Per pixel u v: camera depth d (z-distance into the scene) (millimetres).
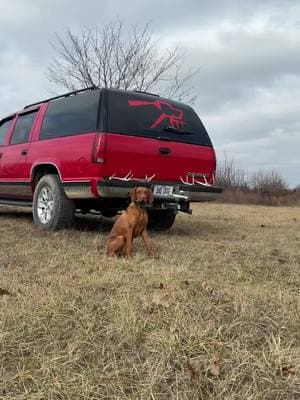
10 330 3186
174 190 6805
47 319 3352
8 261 5148
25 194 8078
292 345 3049
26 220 8672
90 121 6508
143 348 3014
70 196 6750
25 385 2674
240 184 28984
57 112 7328
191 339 3035
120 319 3279
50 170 7527
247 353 2902
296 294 4020
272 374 2734
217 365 2812
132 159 6516
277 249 6332
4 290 3896
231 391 2623
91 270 4781
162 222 7914
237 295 3766
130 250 5527
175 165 6953
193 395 2598
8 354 2953
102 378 2727
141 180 6555
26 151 7777
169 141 6906
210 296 3768
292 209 16688
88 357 2936
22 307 3506
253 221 10477
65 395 2598
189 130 7230
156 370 2764
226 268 4973
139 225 5602
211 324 3219
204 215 11680
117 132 6422
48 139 7285
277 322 3301
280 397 2576
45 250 5746
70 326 3275
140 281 4238
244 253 5914
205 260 5395
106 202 7109
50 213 7164
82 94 6891
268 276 4746
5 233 7004
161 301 3582
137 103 6738
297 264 5359
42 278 4379
